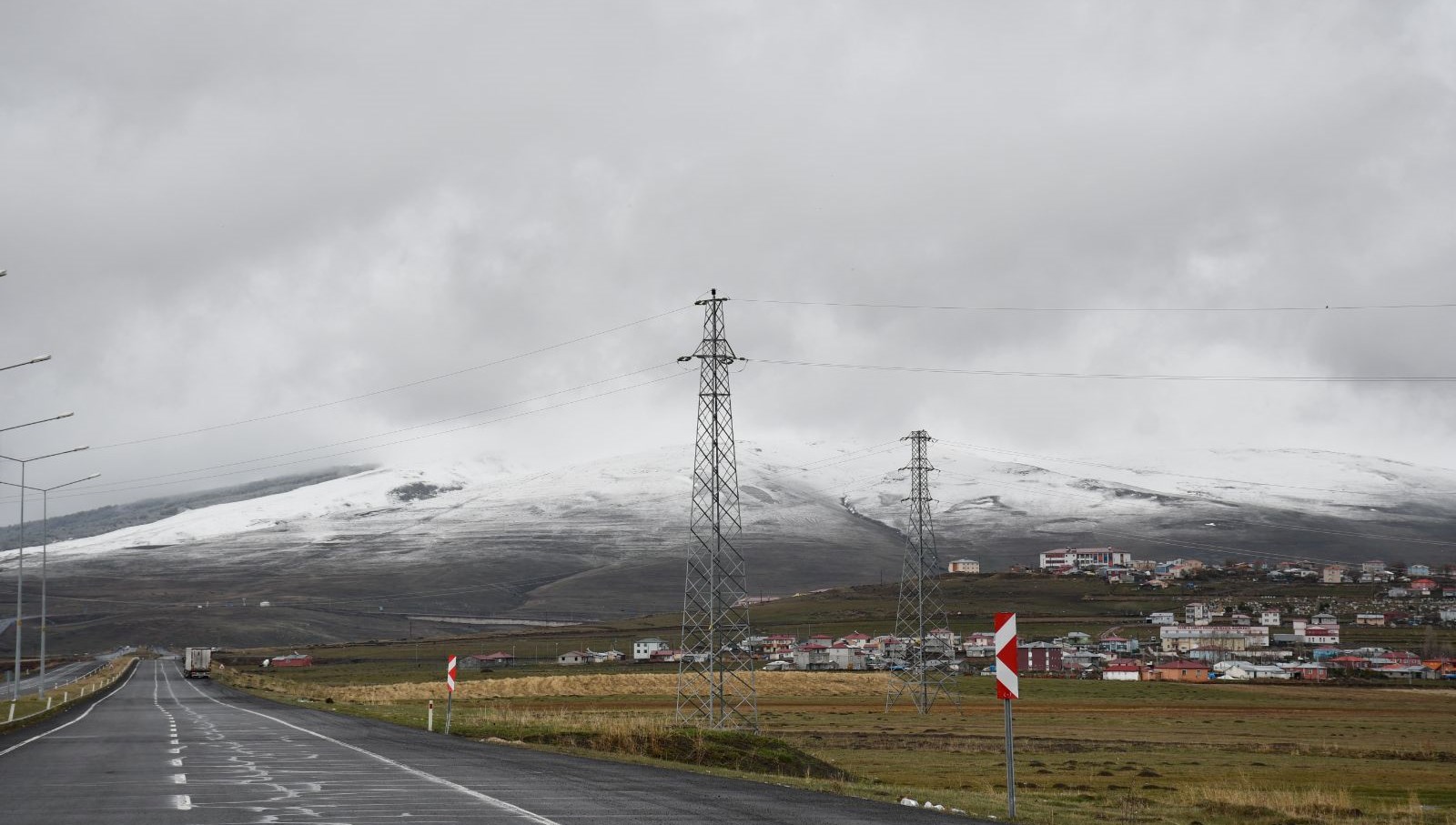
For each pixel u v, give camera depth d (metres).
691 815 22.69
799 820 22.28
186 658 173.75
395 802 24.16
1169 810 39.00
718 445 87.06
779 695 165.62
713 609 85.38
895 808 25.80
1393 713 139.88
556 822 21.16
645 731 48.03
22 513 82.81
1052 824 24.34
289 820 21.25
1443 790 62.94
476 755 38.47
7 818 21.77
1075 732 108.94
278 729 53.75
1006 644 24.45
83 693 108.75
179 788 27.19
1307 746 92.88
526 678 170.00
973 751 87.31
